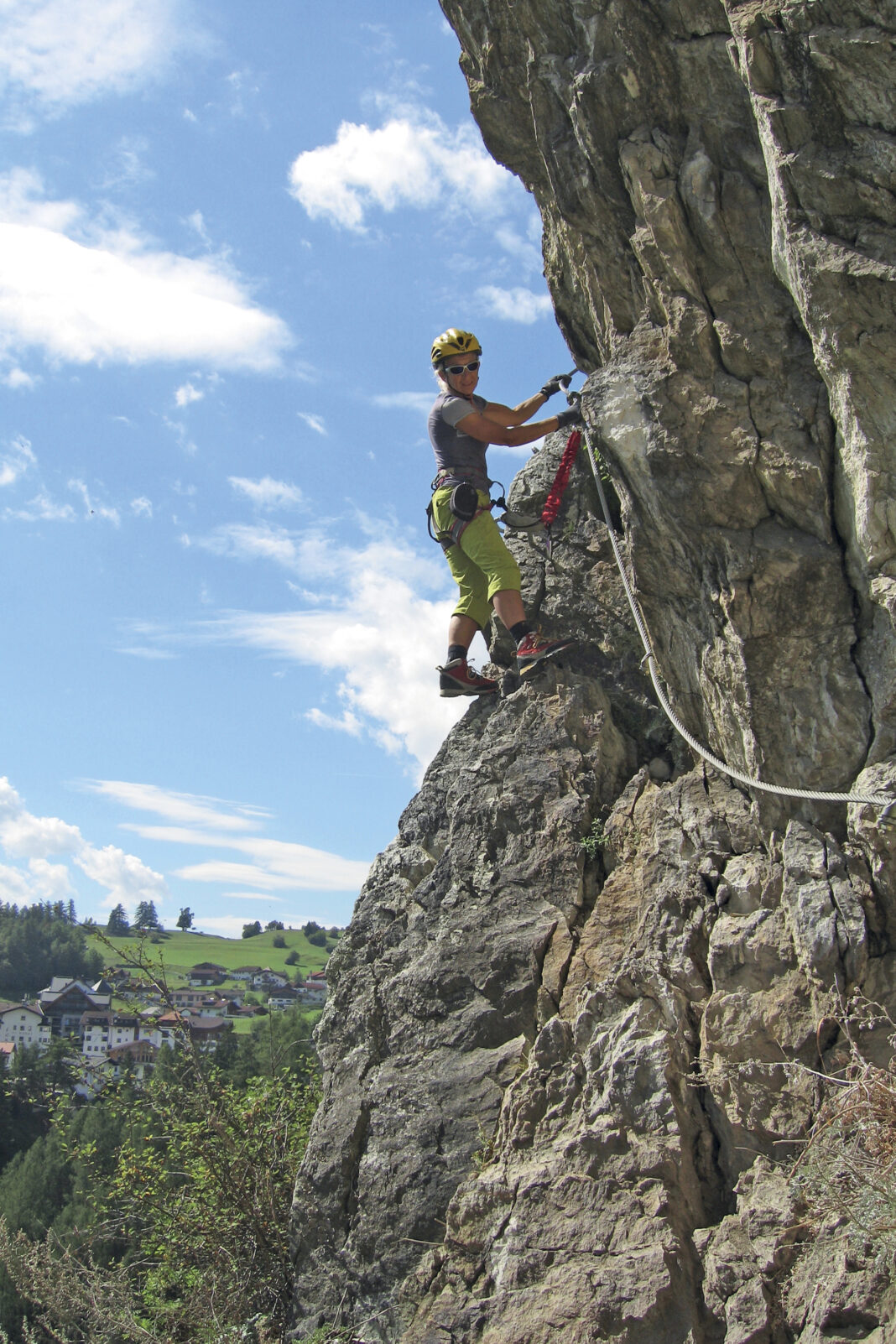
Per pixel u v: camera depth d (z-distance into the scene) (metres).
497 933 5.58
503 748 5.99
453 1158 5.17
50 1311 6.68
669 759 5.72
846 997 4.27
